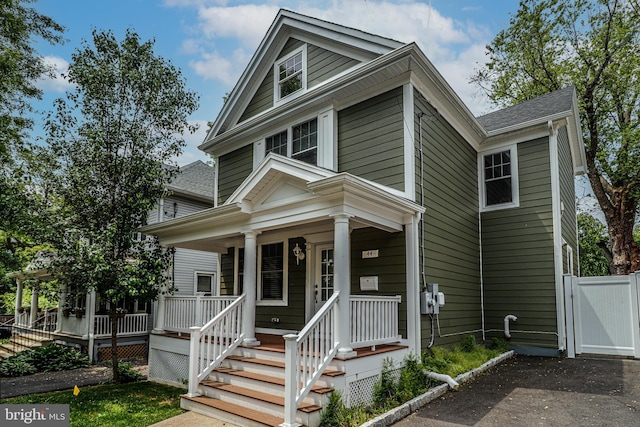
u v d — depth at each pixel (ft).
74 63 27.30
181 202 49.75
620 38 48.80
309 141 29.09
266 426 15.53
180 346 25.52
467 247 30.32
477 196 33.42
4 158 30.78
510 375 22.76
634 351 26.63
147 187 28.32
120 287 25.53
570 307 28.84
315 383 16.76
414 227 22.52
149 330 43.24
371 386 18.34
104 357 38.99
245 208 22.94
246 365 20.59
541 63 57.72
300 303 28.71
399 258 22.74
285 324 29.43
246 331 22.48
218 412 17.74
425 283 23.17
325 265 27.89
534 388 19.98
